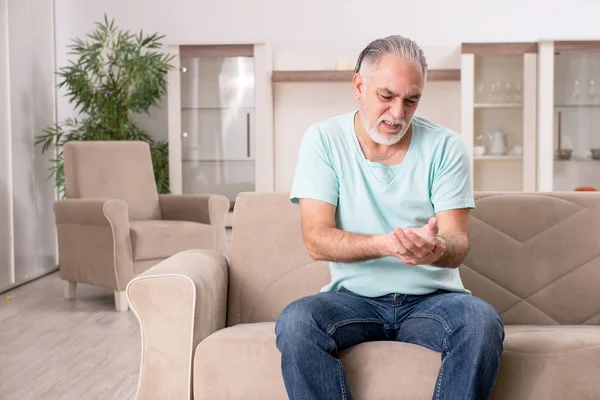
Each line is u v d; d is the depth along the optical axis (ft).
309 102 20.95
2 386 9.34
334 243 6.02
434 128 6.51
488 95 19.86
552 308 7.31
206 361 6.01
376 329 6.19
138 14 21.06
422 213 6.38
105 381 9.48
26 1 18.04
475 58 19.81
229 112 20.22
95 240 14.29
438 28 20.81
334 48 20.80
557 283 7.33
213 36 21.11
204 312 6.31
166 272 6.25
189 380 6.13
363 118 6.26
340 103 20.92
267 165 20.25
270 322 7.14
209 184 20.42
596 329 6.73
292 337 5.64
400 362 5.80
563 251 7.36
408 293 6.25
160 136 21.24
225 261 7.41
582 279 7.32
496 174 20.24
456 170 6.35
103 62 20.03
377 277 6.31
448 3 20.75
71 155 15.52
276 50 20.89
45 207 18.92
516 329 6.88
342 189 6.39
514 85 19.80
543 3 20.65
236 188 20.40
